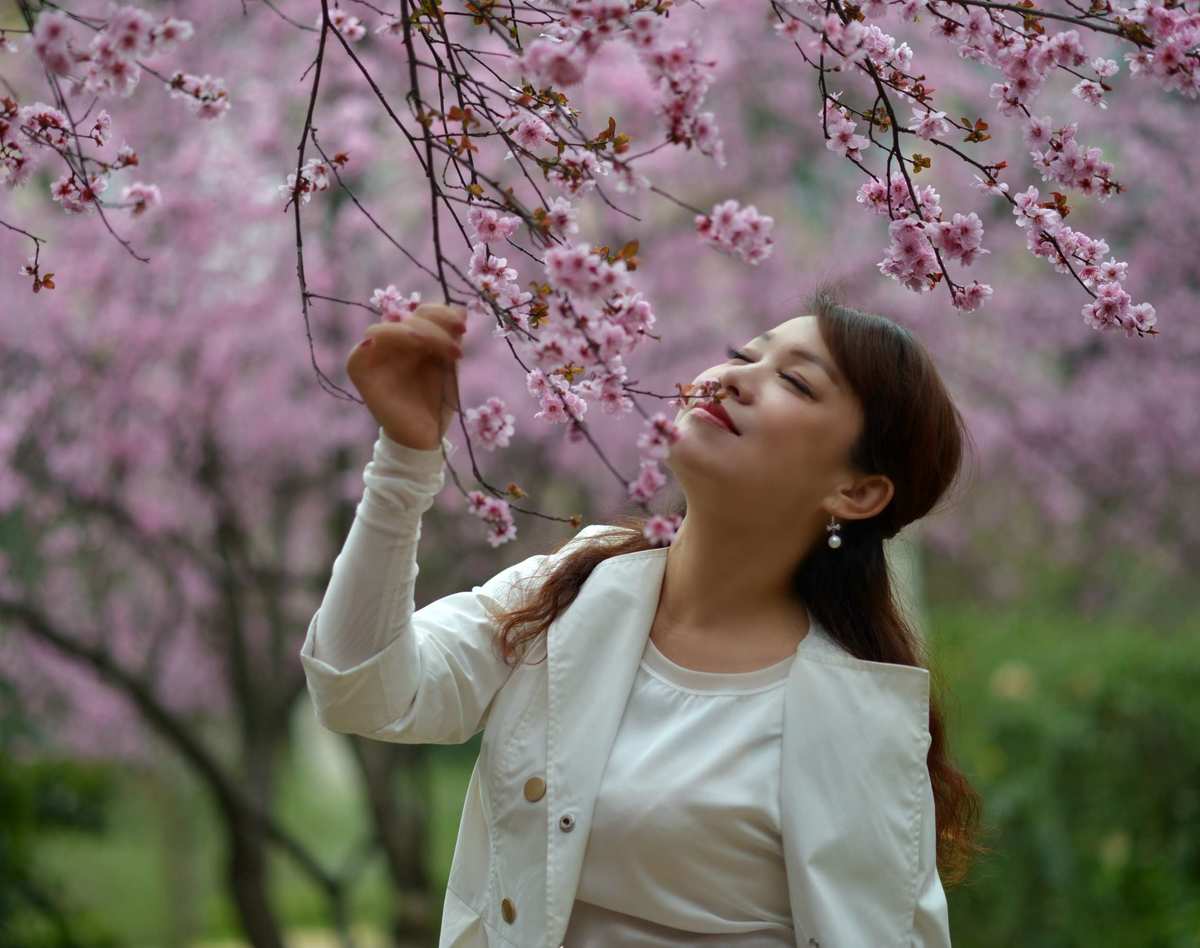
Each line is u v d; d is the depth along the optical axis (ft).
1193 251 32.27
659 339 6.29
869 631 8.71
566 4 5.96
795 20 6.77
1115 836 23.21
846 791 7.83
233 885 28.32
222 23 26.32
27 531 28.86
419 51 21.63
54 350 26.48
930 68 28.91
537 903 7.67
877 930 7.73
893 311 31.30
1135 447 34.37
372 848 32.17
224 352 26.43
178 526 28.35
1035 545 40.60
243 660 29.27
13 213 25.62
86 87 6.28
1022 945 23.15
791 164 29.81
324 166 7.03
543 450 28.50
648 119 27.58
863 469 8.31
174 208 25.59
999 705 24.16
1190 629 27.53
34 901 28.58
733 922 7.68
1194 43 6.86
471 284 6.41
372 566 7.20
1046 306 32.30
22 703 31.83
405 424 6.98
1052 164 7.51
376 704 7.42
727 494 8.01
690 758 7.81
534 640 8.21
